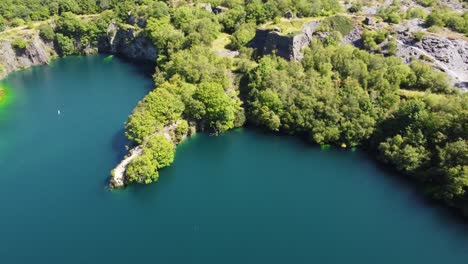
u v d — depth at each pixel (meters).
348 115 175.50
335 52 195.50
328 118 178.75
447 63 190.75
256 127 192.75
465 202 138.62
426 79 177.62
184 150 179.12
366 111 173.88
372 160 169.62
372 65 187.75
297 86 188.12
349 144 175.50
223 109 185.25
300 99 183.62
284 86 188.25
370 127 172.38
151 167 155.88
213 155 175.88
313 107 182.25
